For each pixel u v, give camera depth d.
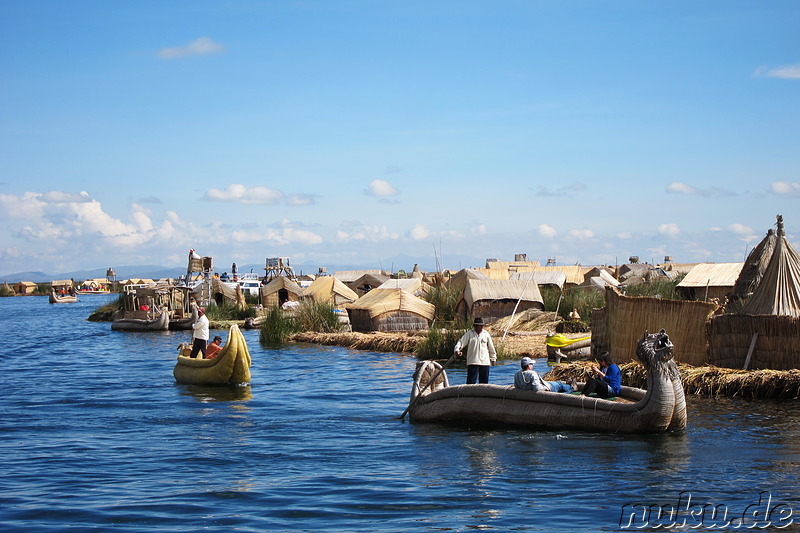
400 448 13.34
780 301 20.25
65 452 13.39
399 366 26.00
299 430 15.13
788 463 11.75
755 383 17.55
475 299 37.00
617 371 14.87
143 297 55.09
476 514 9.64
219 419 16.48
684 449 12.66
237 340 21.70
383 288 40.34
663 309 20.39
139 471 12.05
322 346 33.97
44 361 30.44
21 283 165.12
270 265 78.94
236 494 10.69
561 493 10.42
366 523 9.39
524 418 14.48
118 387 21.98
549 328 33.12
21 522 9.61
